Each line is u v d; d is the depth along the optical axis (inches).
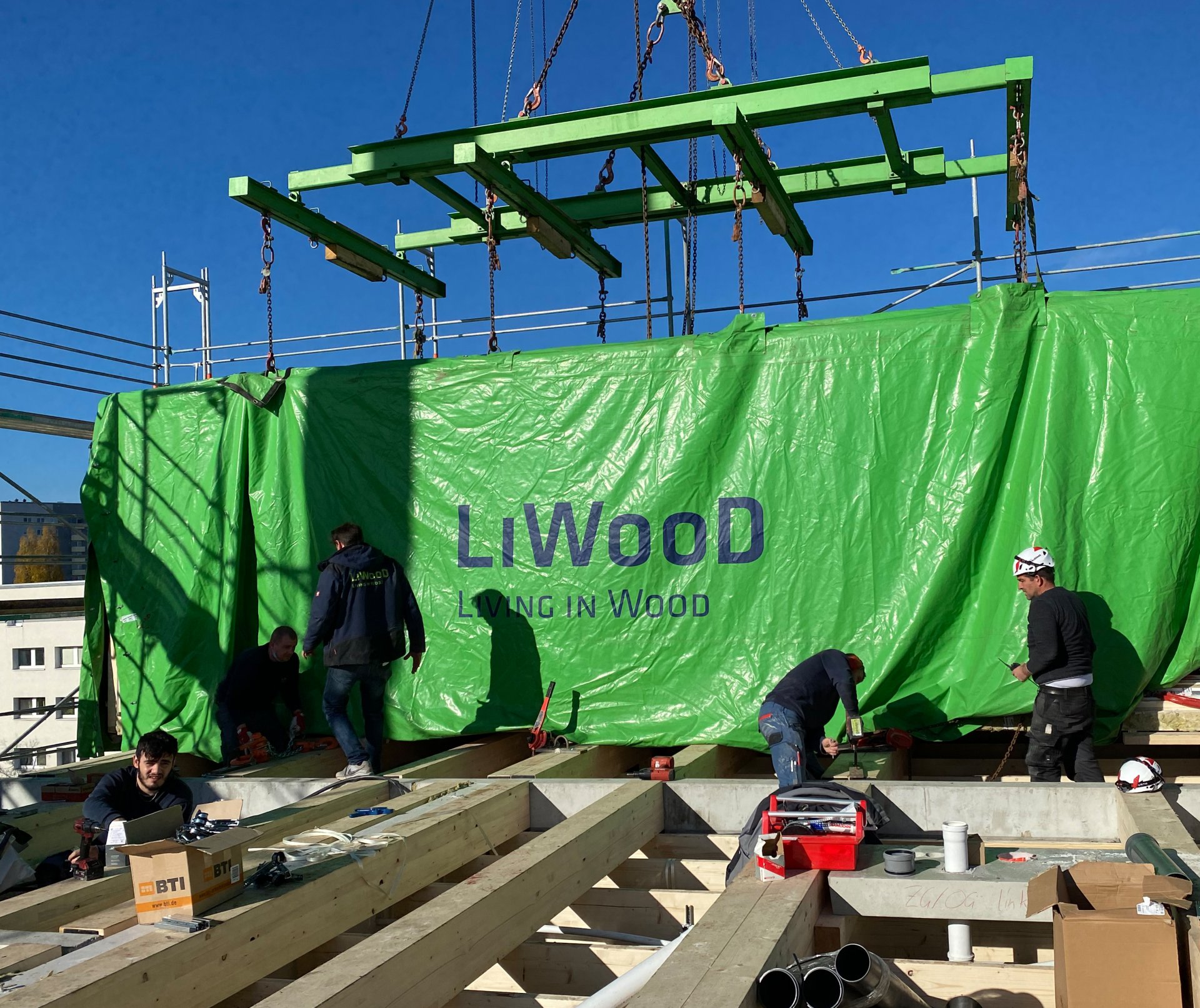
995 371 286.5
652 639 305.6
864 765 255.8
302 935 156.8
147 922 144.8
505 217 421.4
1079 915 137.0
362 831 192.7
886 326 296.8
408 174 327.9
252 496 347.6
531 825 240.5
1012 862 178.7
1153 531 273.0
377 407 337.7
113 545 361.1
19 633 908.0
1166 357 276.4
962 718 280.1
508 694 314.8
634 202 416.5
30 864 219.6
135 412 364.5
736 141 296.2
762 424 303.6
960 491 285.9
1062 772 284.2
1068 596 250.2
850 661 244.5
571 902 182.5
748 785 232.7
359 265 397.1
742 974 127.7
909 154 394.9
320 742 322.0
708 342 309.6
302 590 339.0
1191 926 136.7
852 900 169.9
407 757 346.0
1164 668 275.1
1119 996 133.2
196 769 345.1
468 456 327.6
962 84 293.6
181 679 344.2
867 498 293.6
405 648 301.6
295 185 342.0
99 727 361.4
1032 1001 152.5
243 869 162.1
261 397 347.9
